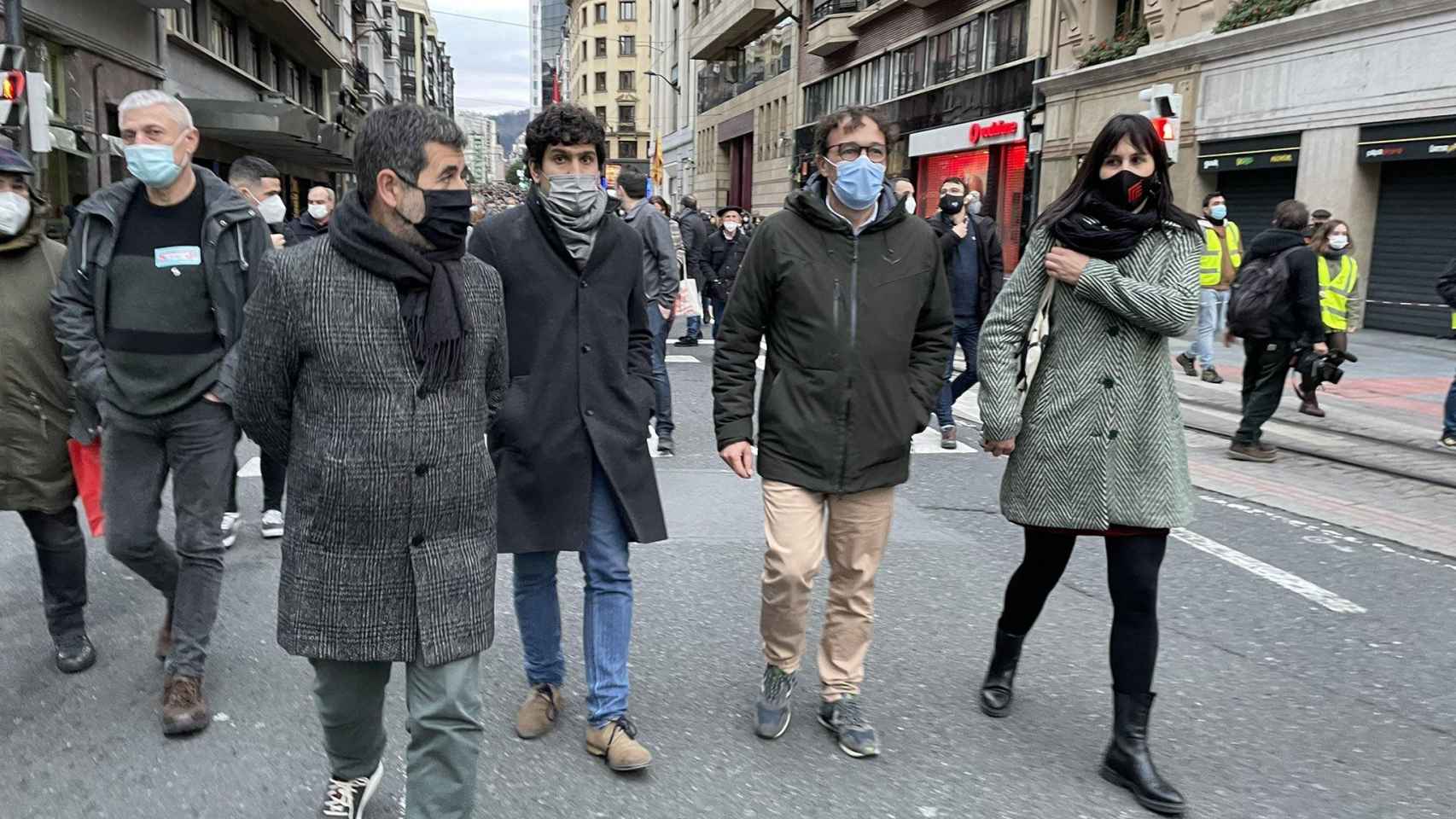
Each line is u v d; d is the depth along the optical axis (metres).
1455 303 8.31
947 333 3.47
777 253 3.31
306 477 2.39
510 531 3.21
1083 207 3.25
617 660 3.29
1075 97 23.27
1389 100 15.30
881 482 3.32
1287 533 5.98
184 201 3.55
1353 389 11.16
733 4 47.97
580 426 3.21
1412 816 3.06
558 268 3.22
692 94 68.88
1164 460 3.19
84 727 3.45
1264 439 8.58
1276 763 3.36
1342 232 9.05
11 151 3.67
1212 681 3.98
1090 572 5.28
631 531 3.26
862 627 3.46
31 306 3.67
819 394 3.27
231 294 3.51
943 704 3.77
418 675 2.47
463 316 2.42
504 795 3.08
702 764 3.29
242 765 3.22
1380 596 4.95
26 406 3.63
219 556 3.58
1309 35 16.67
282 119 22.92
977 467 7.71
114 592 4.71
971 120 28.30
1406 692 3.91
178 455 3.50
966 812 3.04
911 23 32.47
